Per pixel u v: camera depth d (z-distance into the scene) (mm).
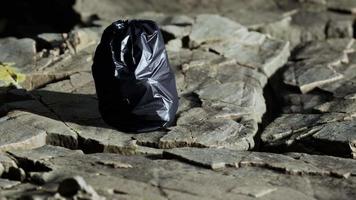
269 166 9734
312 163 9922
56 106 11812
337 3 17906
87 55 14094
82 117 11406
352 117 11477
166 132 10898
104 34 10953
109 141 10555
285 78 13508
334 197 8922
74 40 14406
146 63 10734
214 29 15328
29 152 10117
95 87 11719
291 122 11508
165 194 8727
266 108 12695
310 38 16422
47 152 10148
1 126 10836
